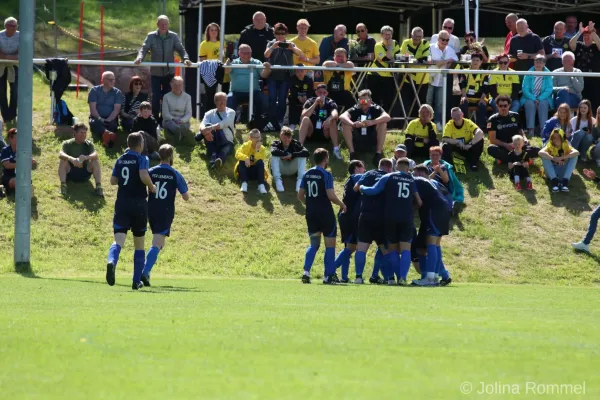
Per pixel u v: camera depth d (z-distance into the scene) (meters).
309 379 16.28
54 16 102.44
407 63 65.31
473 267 53.03
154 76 63.41
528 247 55.31
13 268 46.97
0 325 22.77
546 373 17.30
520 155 61.03
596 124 63.78
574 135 62.84
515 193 60.28
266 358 18.34
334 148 61.81
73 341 20.19
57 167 58.69
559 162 60.53
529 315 27.45
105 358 18.22
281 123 65.12
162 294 34.03
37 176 57.34
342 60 63.06
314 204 42.91
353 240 44.50
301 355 18.73
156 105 63.62
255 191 58.66
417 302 31.66
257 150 58.78
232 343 20.09
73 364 17.59
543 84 65.56
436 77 65.44
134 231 37.03
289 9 81.25
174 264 50.97
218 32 67.75
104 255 51.62
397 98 66.44
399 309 28.38
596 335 22.52
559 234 56.72
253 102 64.25
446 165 49.28
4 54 62.59
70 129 61.91
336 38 66.69
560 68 66.00
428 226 42.34
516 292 40.31
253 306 28.83
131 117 62.25
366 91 60.97
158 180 37.94
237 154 58.78
